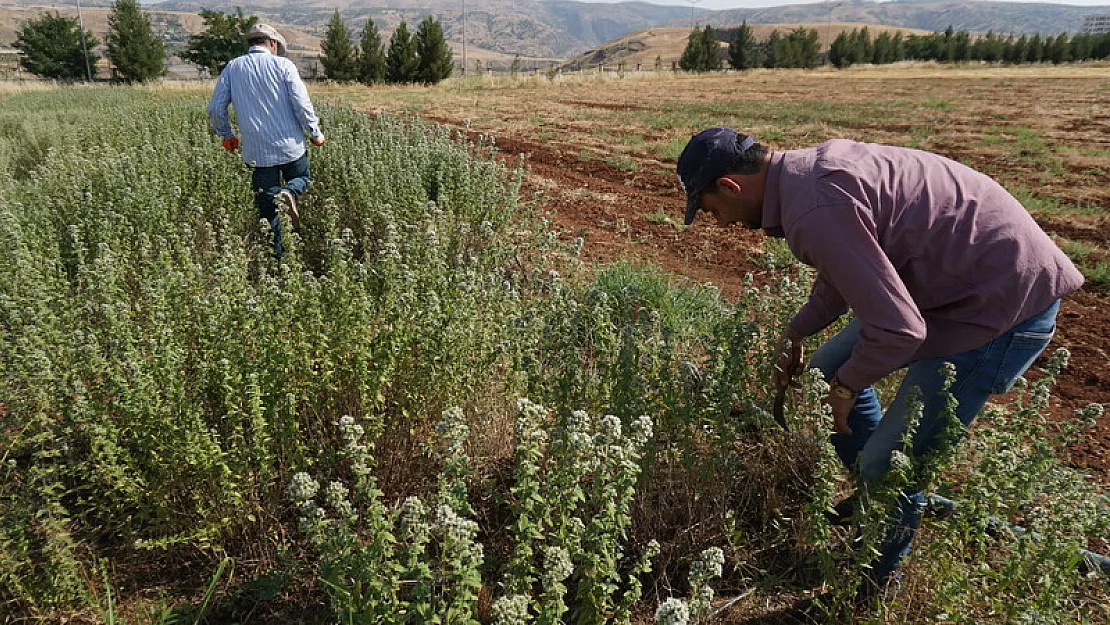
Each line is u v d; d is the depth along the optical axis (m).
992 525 2.54
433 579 2.24
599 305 3.21
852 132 16.09
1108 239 7.71
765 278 6.36
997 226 2.27
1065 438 2.58
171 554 2.84
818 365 3.08
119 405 2.62
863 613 2.63
